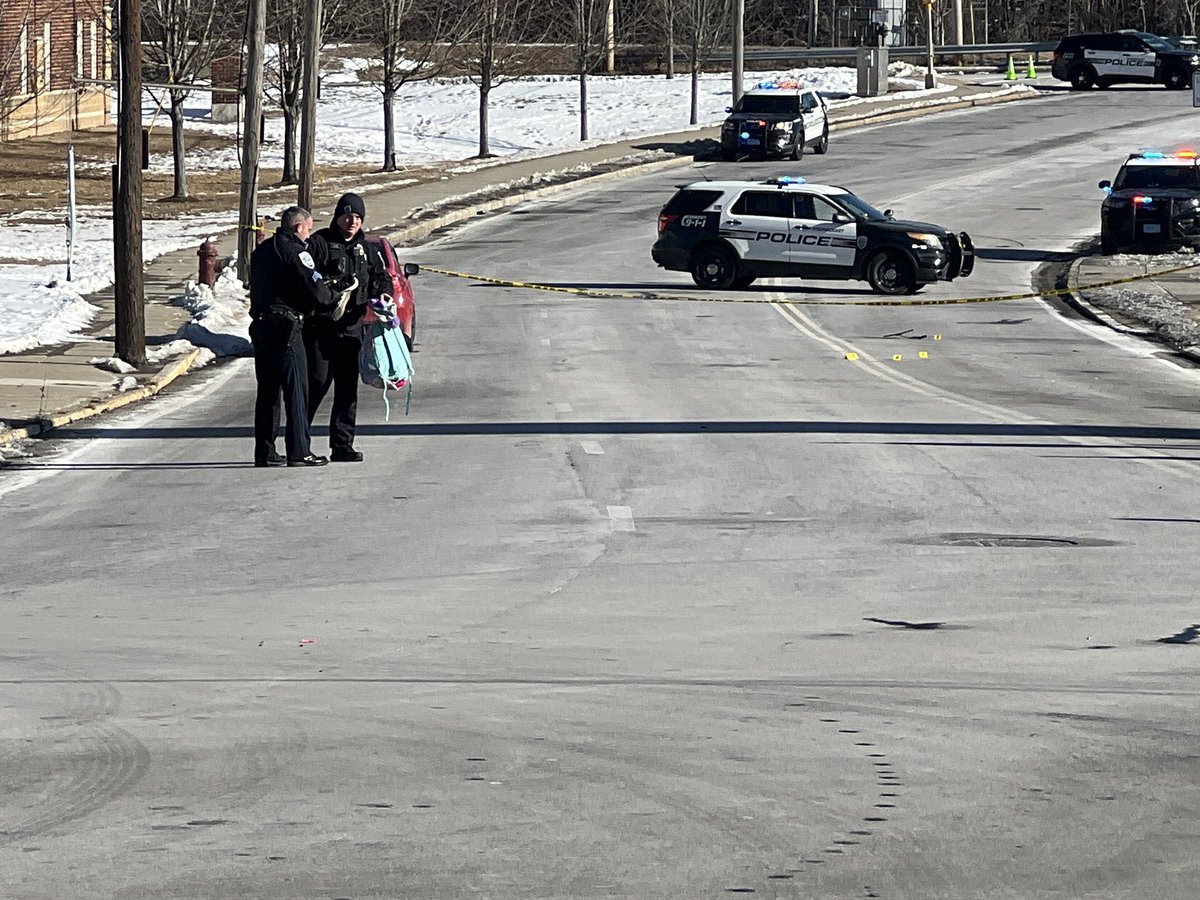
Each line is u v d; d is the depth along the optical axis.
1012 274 54.66
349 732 12.03
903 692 13.16
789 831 9.95
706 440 26.47
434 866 9.37
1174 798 10.56
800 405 30.44
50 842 9.74
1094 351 39.28
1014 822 10.12
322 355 24.83
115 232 35.47
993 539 19.38
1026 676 13.66
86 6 104.25
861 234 50.03
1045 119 100.00
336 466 24.70
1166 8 140.88
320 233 24.83
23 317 41.66
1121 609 16.11
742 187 51.28
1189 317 43.81
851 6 136.62
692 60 108.56
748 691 13.20
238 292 47.38
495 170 84.56
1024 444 26.19
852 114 103.44
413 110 117.00
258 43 48.28
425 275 54.09
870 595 16.73
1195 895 8.99
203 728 12.14
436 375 34.66
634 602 16.50
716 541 19.36
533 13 135.25
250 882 9.13
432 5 100.00
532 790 10.70
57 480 23.92
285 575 17.83
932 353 38.62
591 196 76.25
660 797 10.57
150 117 109.62
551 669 13.95
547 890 9.02
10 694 13.14
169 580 17.64
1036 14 150.88
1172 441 26.69
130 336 35.59
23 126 97.00
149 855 9.54
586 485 22.86
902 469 23.94
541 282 52.38
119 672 13.88
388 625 15.59
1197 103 70.69
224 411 31.11
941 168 82.62
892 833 9.92
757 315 45.22
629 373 34.78
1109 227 57.19
